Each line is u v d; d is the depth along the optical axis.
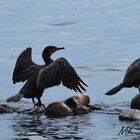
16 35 26.59
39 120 15.73
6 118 15.97
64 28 27.88
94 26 28.20
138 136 14.12
